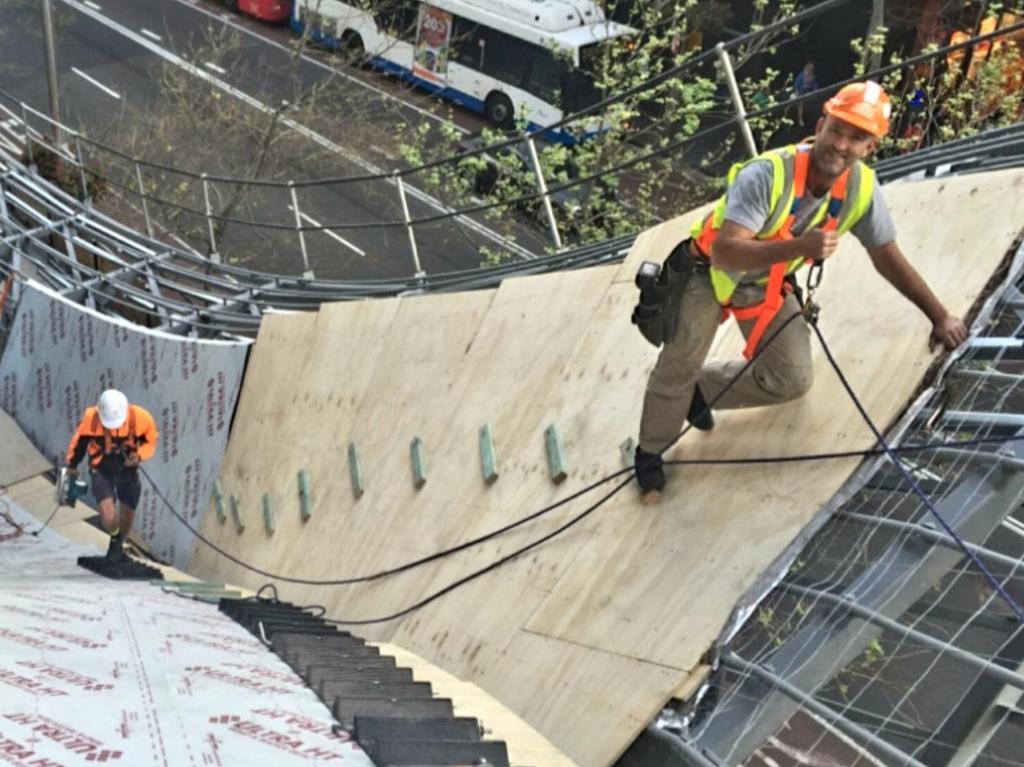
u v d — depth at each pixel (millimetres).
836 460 5879
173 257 17297
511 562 7473
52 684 4246
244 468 12484
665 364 5918
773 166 4863
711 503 6312
